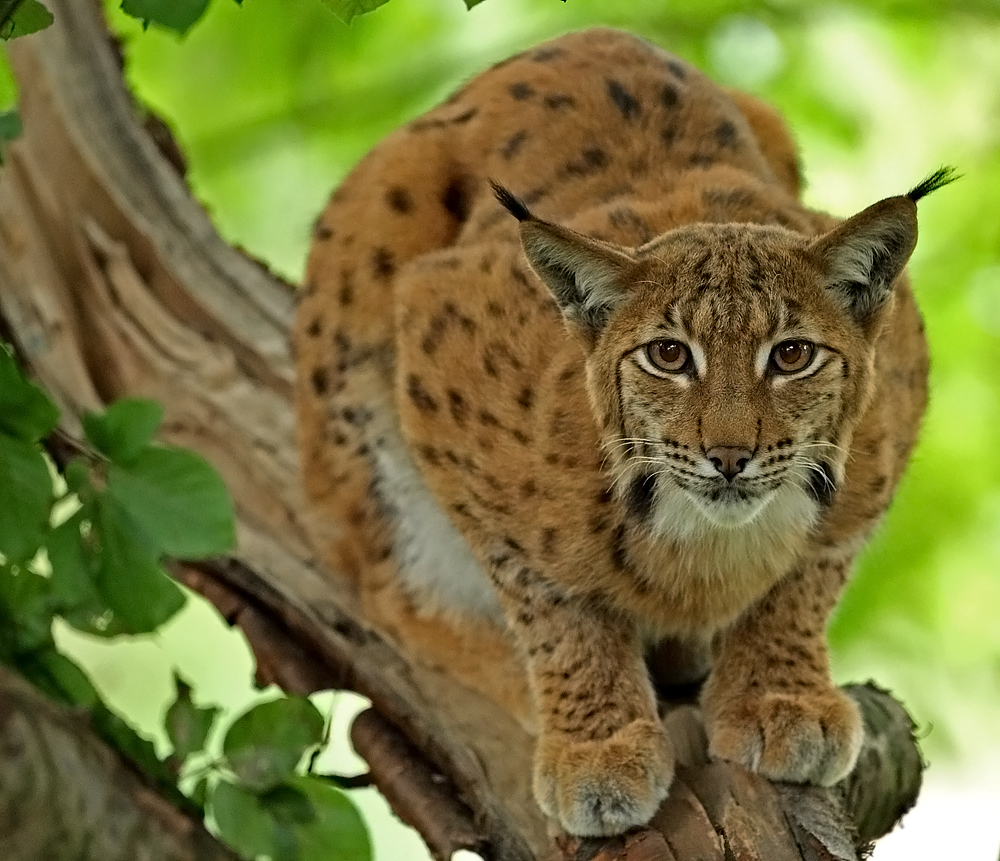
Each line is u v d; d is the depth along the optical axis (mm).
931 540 13016
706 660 8797
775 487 7266
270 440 10383
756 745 7602
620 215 8227
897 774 8617
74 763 4738
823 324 7254
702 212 8188
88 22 11680
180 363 10711
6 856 4609
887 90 14961
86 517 5594
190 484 5594
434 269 8859
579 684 7953
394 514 9555
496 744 8531
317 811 6492
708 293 7191
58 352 10500
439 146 9641
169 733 6215
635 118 9141
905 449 8477
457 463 8375
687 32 14797
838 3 14641
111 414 5613
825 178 14812
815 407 7277
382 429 9547
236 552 9562
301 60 15734
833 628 12492
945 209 14500
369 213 9617
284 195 16422
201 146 15828
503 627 9102
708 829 7117
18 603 5941
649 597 7934
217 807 6215
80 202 11109
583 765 7465
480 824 8016
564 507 7809
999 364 13781
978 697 12875
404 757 8547
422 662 9234
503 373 8195
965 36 14938
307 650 9289
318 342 9656
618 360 7430
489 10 15508
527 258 7379
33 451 5504
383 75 15773
